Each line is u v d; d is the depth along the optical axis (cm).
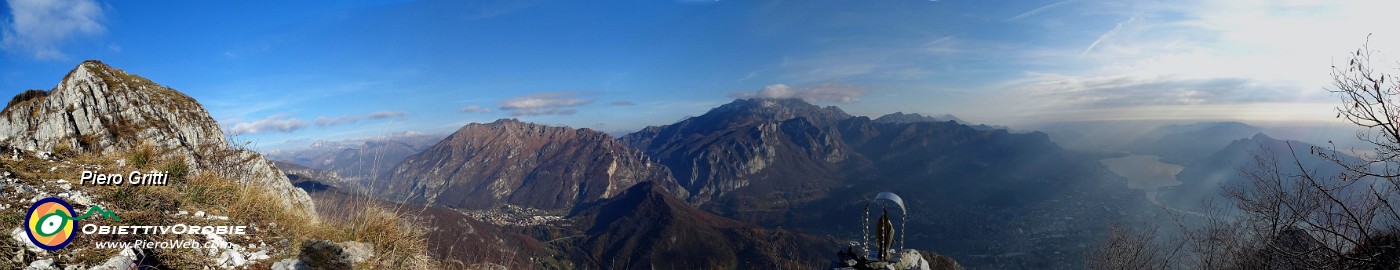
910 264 761
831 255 15062
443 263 834
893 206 781
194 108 1622
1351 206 754
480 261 921
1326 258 772
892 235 762
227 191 865
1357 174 678
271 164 1290
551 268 12569
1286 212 894
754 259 15162
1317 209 820
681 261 16812
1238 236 1046
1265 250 979
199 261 594
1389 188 682
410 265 771
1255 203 975
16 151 823
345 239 787
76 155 934
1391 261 677
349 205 868
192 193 795
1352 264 750
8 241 509
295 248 700
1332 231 742
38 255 508
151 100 1518
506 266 956
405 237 834
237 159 1230
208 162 1180
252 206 815
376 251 778
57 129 1308
